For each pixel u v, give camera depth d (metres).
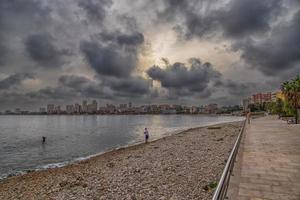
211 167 15.06
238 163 12.22
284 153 15.01
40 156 31.53
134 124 125.19
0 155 32.56
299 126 39.88
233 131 46.69
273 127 38.12
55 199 11.20
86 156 30.73
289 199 7.60
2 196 13.05
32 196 12.34
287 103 57.03
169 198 10.11
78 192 11.94
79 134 65.19
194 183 11.95
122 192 11.38
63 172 18.66
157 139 45.25
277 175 10.12
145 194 10.84
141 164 18.00
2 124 138.12
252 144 19.19
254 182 9.18
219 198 4.46
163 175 14.00
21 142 47.88
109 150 35.25
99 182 13.58
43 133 70.38
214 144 27.41
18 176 19.17
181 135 47.44
